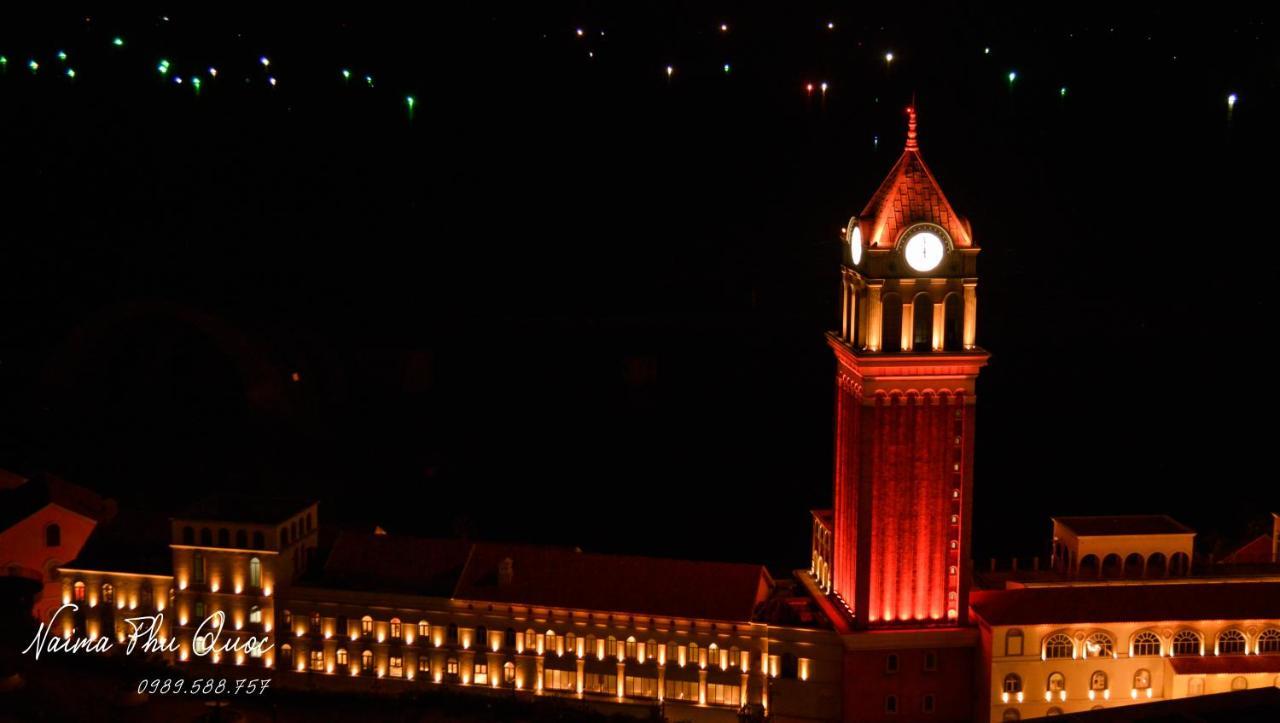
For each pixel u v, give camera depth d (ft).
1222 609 418.51
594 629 430.61
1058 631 413.39
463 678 442.09
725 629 422.41
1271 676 414.00
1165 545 442.09
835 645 417.08
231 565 450.71
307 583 451.94
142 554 466.70
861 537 415.44
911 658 419.33
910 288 409.90
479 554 451.53
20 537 481.05
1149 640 416.46
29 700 416.26
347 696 433.07
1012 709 414.41
